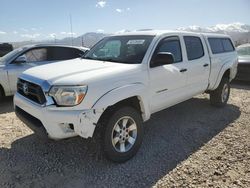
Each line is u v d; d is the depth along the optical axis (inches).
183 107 254.5
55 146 166.9
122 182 128.5
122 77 142.6
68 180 130.3
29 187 124.7
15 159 150.6
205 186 124.3
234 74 269.0
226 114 233.8
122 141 145.4
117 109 139.8
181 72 184.2
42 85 132.3
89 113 127.3
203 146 167.3
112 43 187.6
